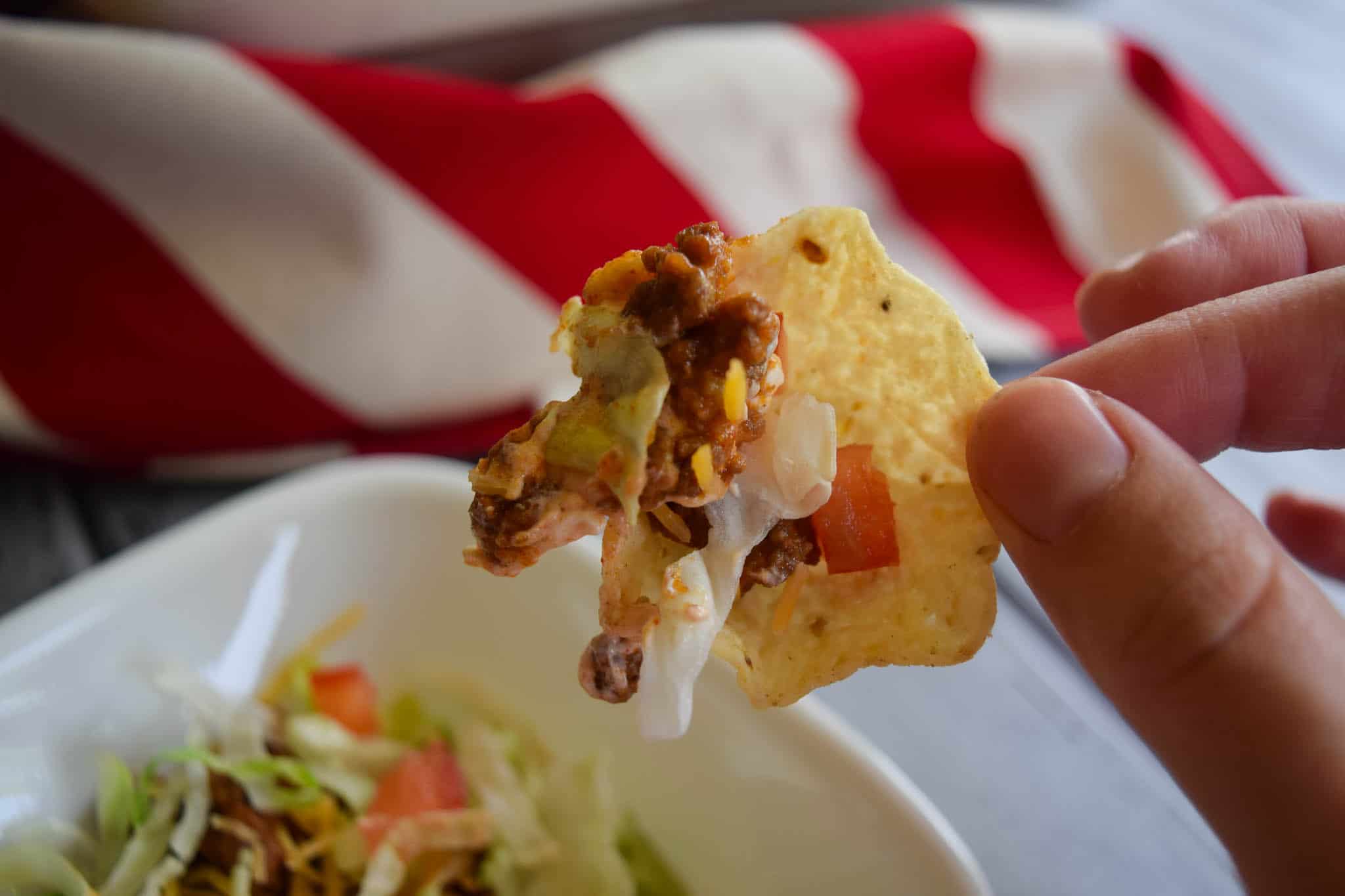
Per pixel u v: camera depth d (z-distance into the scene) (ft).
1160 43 1.60
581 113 1.03
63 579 0.87
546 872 0.76
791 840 0.71
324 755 0.76
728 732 0.73
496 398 1.01
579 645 0.78
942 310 0.58
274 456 0.97
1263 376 0.61
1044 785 0.82
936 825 0.68
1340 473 1.09
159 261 0.93
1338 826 0.51
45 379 0.91
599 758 0.77
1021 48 1.23
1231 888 0.78
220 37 0.99
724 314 0.55
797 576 0.58
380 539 0.80
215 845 0.72
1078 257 1.25
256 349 0.94
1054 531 0.55
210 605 0.75
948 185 1.23
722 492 0.56
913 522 0.58
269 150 0.92
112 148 0.90
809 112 1.14
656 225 1.06
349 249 0.96
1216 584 0.53
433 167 0.97
